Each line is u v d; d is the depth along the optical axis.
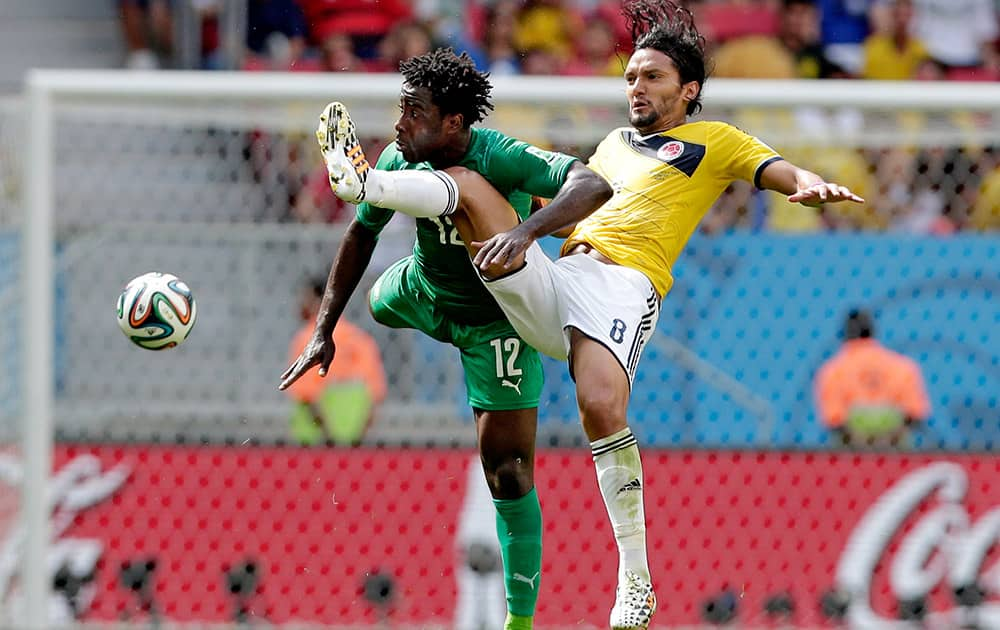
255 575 22.19
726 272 22.78
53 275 22.28
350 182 13.23
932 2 37.91
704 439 22.61
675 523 22.44
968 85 21.70
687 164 16.20
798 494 22.52
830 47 37.50
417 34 35.97
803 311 22.77
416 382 22.86
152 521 22.11
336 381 22.67
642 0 17.31
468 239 14.98
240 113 22.11
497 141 15.18
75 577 21.86
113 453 22.25
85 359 22.86
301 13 36.16
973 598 22.31
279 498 22.38
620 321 15.30
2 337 21.83
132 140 25.50
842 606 22.36
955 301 22.83
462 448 22.62
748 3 37.31
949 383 22.72
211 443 22.53
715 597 22.31
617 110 22.62
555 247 21.19
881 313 22.77
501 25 36.53
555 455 22.30
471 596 22.17
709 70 18.42
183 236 23.02
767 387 22.67
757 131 22.06
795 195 14.84
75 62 38.78
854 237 22.84
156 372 22.91
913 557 22.39
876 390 22.58
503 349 16.69
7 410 21.84
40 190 20.89
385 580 22.20
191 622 21.94
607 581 22.11
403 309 17.30
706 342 22.73
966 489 22.52
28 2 38.94
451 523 22.41
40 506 20.73
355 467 22.42
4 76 38.50
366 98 21.48
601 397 14.77
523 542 17.17
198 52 36.66
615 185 16.38
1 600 21.41
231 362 22.92
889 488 22.56
